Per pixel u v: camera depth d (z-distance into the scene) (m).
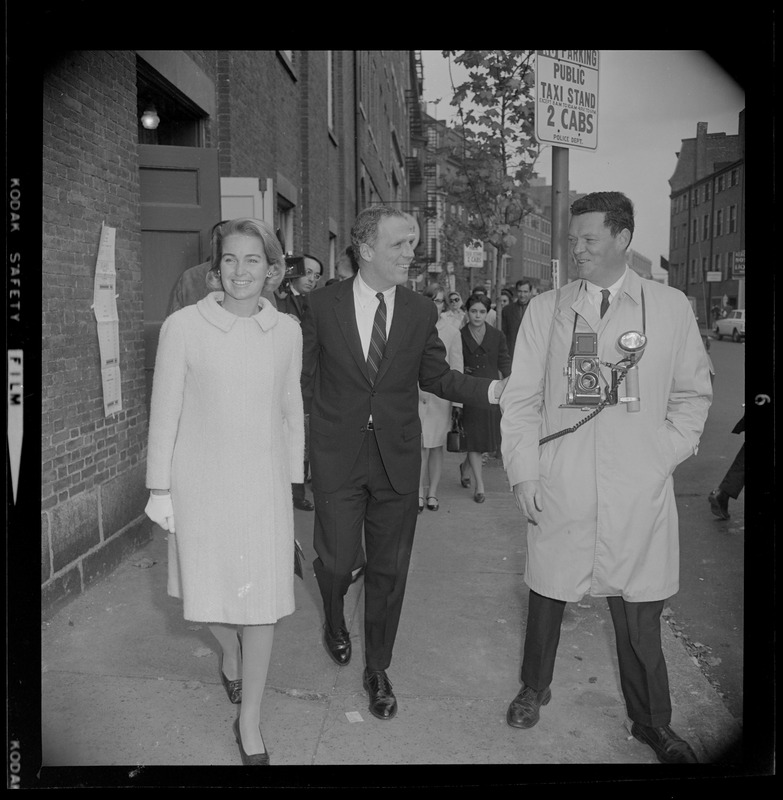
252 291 2.84
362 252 3.26
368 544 3.39
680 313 2.89
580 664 3.80
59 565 4.28
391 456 3.27
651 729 2.98
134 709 3.31
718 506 6.19
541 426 3.11
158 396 2.85
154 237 6.05
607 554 2.88
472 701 3.44
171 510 2.89
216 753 3.03
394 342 3.27
